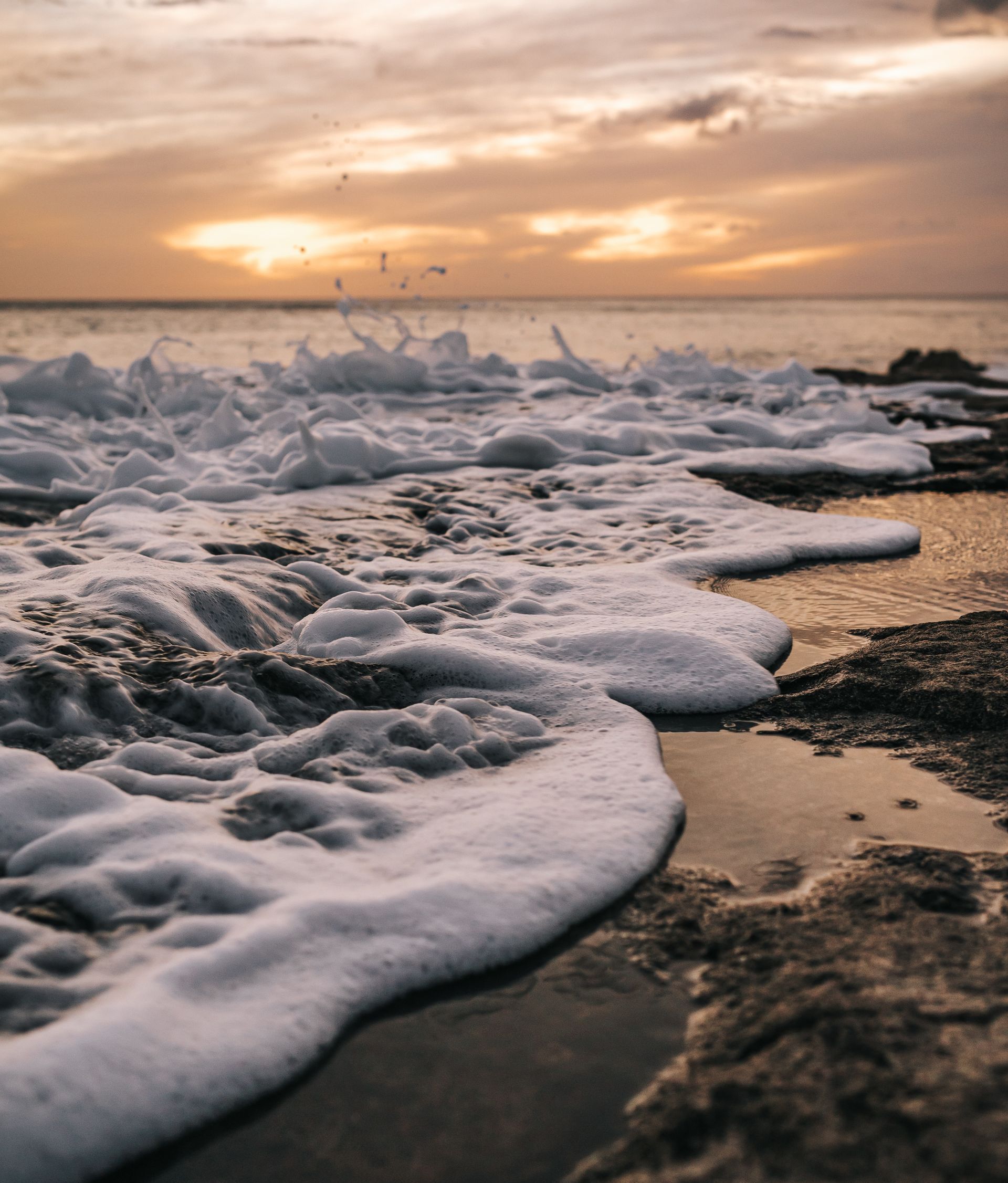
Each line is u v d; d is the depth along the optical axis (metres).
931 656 3.25
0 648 2.92
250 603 3.67
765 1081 1.41
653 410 9.79
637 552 4.82
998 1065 1.39
